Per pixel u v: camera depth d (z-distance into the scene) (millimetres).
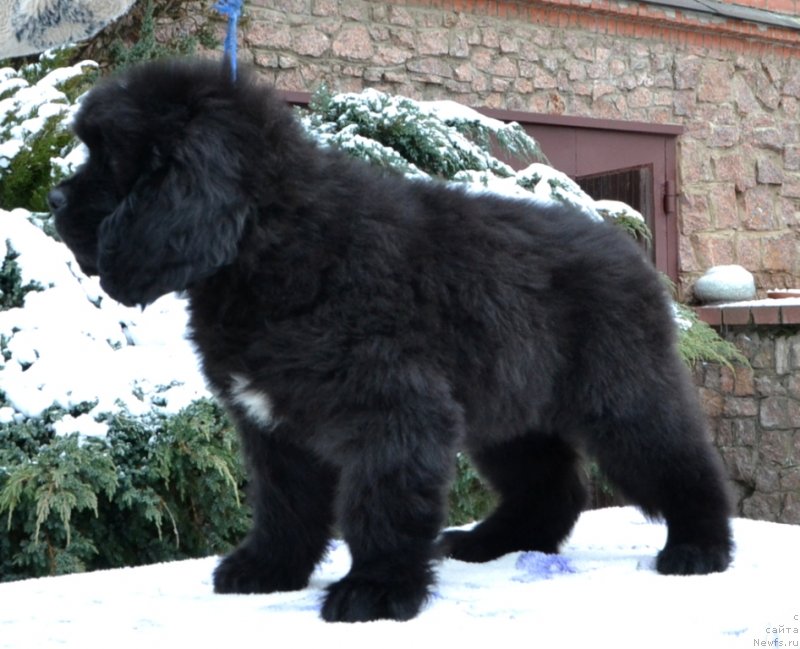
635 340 2393
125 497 3572
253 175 1928
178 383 3865
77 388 3662
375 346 1937
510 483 2783
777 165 8477
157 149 1893
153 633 1888
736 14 8023
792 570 2342
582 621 1874
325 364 1934
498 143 5879
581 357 2363
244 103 1969
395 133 5148
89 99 2020
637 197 8023
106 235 1923
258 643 1770
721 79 8180
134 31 5777
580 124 7441
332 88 6465
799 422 7113
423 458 1958
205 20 6059
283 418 2064
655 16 7641
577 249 2404
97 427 3596
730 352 5887
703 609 1941
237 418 2227
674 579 2252
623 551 2699
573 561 2531
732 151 8258
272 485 2256
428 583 1999
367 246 1989
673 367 2479
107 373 3750
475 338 2141
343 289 1958
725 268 7855
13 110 4508
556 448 2762
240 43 6242
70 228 2016
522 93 7250
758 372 7285
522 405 2297
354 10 6621
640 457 2430
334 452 2020
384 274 1981
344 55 6578
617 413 2393
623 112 7695
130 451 3697
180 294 2086
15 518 3598
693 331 5473
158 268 1872
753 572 2320
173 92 1944
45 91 4484
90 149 2025
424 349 2008
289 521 2268
